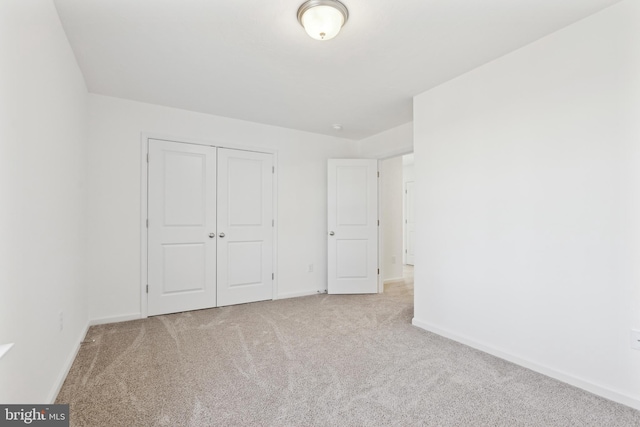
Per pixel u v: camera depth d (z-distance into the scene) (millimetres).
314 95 3133
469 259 2596
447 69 2586
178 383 1984
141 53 2338
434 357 2373
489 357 2375
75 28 2021
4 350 1087
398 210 5504
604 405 1760
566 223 2008
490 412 1696
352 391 1897
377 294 4445
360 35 2107
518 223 2262
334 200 4520
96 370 2150
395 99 3238
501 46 2244
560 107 2039
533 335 2176
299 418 1637
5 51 1187
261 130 4082
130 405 1745
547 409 1724
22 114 1351
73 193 2365
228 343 2633
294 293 4316
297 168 4375
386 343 2645
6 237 1188
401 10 1854
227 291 3820
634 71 1734
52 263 1789
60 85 1963
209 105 3422
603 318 1850
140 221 3303
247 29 2037
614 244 1807
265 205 4102
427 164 2982
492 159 2434
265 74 2680
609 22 1827
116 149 3189
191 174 3598
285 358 2348
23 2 1360
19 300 1310
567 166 2004
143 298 3309
